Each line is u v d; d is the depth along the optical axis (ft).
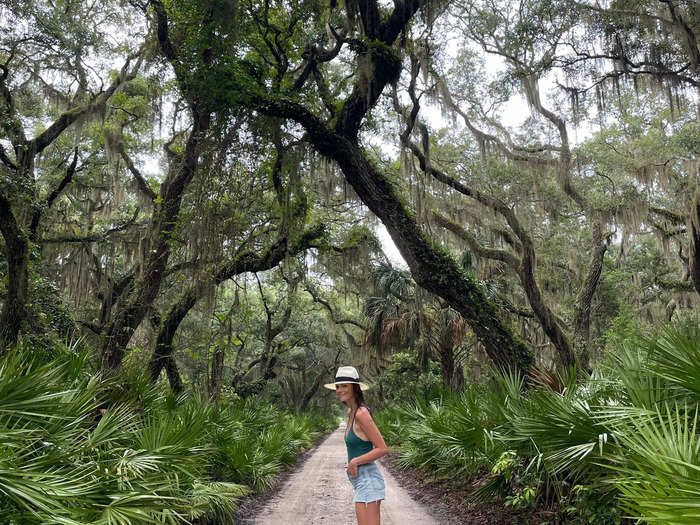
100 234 62.69
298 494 31.60
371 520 11.82
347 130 42.86
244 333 100.73
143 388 22.94
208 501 18.40
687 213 51.67
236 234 41.75
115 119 55.57
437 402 41.83
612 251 91.20
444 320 61.72
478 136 60.70
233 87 38.70
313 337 124.16
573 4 45.32
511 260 58.85
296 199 51.06
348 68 58.44
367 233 68.33
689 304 71.10
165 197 45.32
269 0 45.14
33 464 11.05
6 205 38.22
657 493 8.07
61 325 43.98
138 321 42.96
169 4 41.81
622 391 15.75
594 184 59.93
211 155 39.70
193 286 41.93
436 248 42.60
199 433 21.54
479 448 23.29
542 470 18.15
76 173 63.00
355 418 12.42
